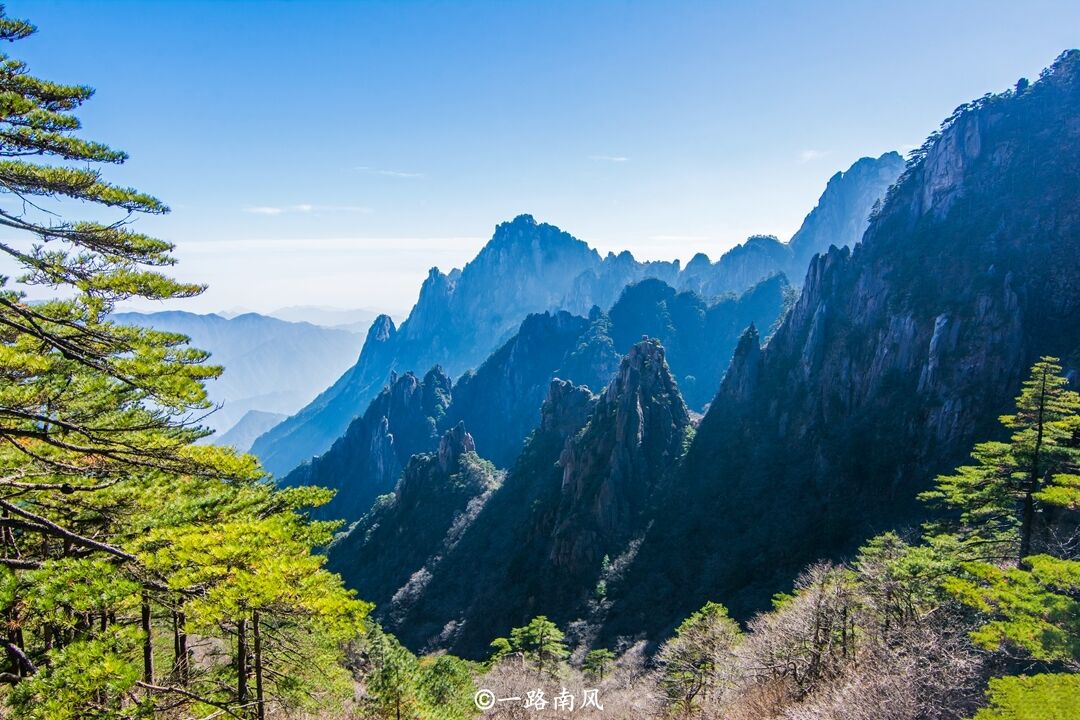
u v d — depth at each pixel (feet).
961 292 290.56
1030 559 57.88
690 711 106.22
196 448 47.91
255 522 48.78
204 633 44.86
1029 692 43.21
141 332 48.73
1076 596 57.82
